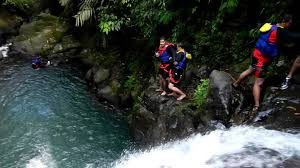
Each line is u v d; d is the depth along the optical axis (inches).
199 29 354.3
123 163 300.0
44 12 586.6
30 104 388.5
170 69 319.0
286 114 244.7
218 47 329.1
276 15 286.2
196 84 326.6
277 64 281.3
